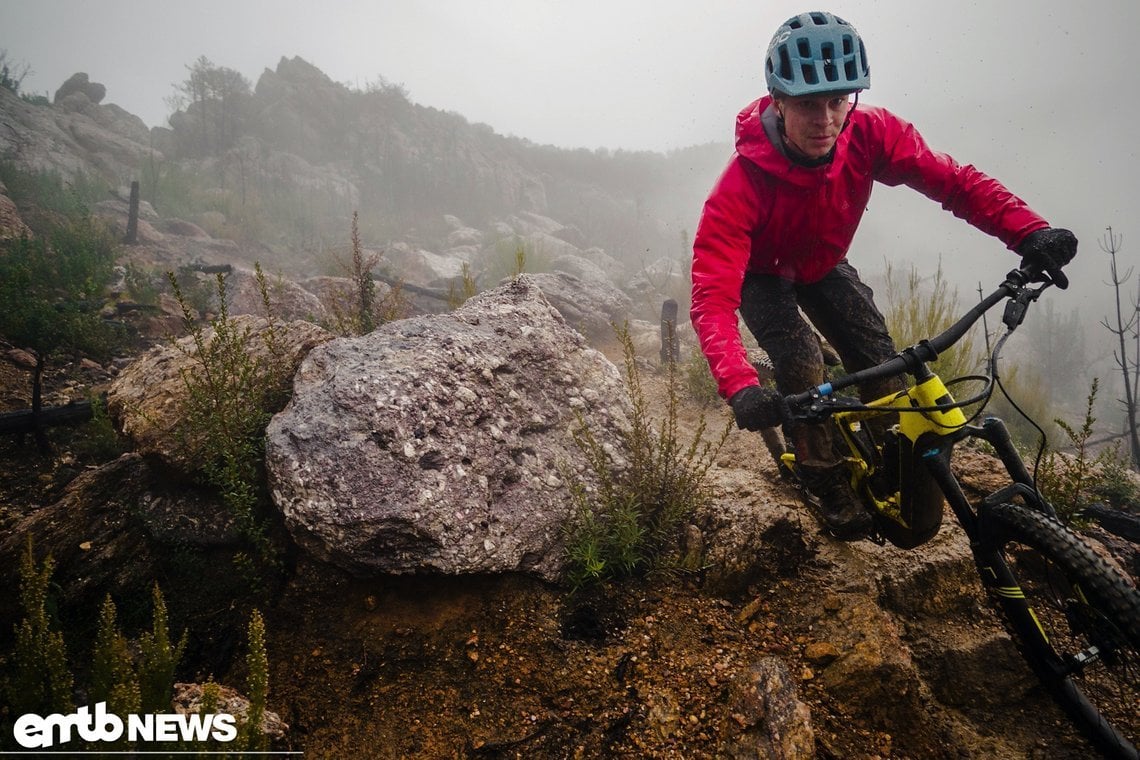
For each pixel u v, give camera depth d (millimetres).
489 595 2941
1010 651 2785
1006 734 2619
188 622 2896
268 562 3059
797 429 2666
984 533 2193
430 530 2762
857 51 2193
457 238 25828
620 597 3086
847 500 2668
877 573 3104
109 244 12000
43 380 5594
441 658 2725
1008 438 2225
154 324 7375
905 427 2336
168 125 33688
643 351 8242
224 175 27625
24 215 12867
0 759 1914
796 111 2246
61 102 30375
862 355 2824
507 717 2520
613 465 3537
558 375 3771
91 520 3264
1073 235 2225
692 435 4785
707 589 3152
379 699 2588
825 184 2443
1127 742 2186
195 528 3176
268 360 3758
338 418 2951
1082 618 2143
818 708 2590
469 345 3510
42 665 2107
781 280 2789
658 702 2559
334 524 2725
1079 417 15883
